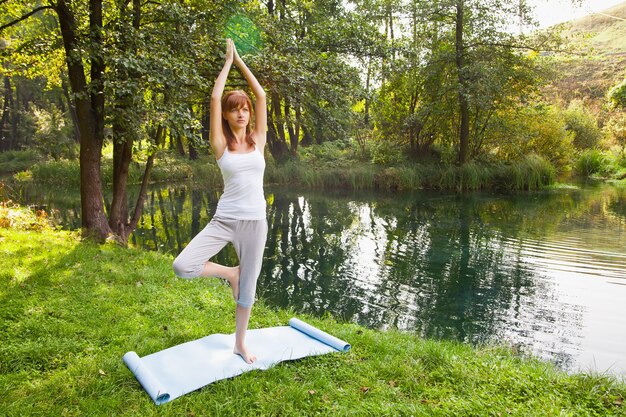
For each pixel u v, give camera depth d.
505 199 16.55
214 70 8.56
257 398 2.76
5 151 34.81
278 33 9.20
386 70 12.51
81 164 8.30
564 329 5.57
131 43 7.27
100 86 8.07
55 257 6.17
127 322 4.05
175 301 4.74
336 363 3.31
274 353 3.37
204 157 24.45
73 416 2.57
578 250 9.35
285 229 11.67
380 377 3.15
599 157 23.38
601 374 3.40
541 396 2.94
